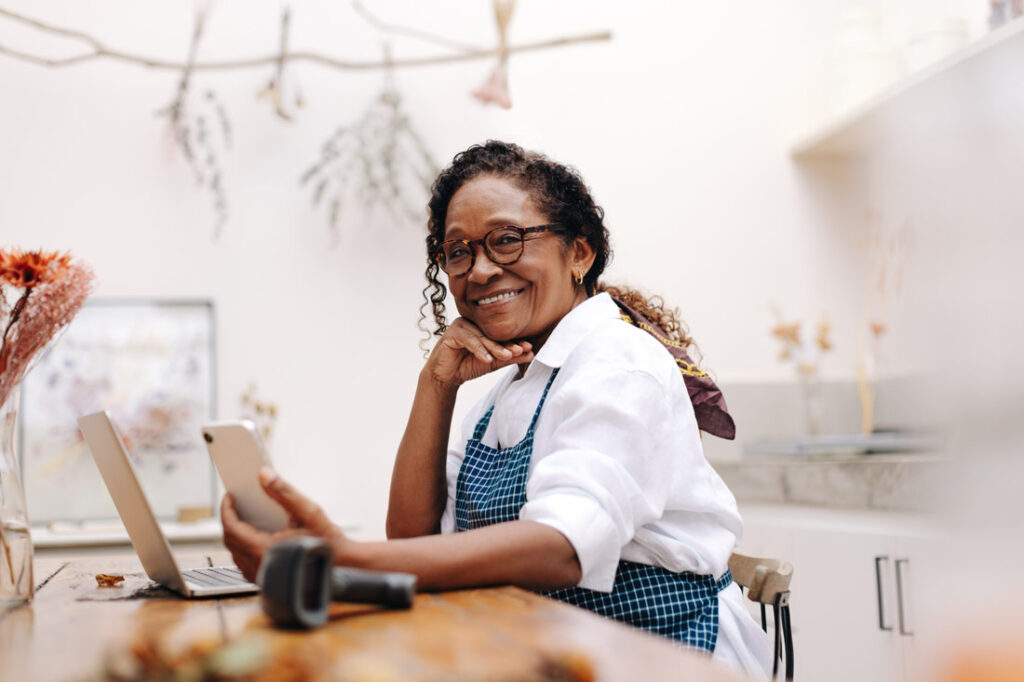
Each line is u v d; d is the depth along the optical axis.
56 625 0.92
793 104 3.67
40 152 3.38
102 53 3.38
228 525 1.02
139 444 3.31
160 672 0.68
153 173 3.41
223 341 3.40
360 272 3.48
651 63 3.64
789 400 3.52
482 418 1.51
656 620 1.22
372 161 3.51
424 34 3.57
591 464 1.12
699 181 3.61
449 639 0.74
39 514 3.23
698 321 3.56
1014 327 2.38
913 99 2.96
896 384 3.24
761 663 1.32
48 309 1.11
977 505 0.97
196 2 3.47
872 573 2.10
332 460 3.41
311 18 3.53
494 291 1.38
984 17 3.06
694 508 1.28
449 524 1.51
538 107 3.58
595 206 1.48
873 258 3.54
